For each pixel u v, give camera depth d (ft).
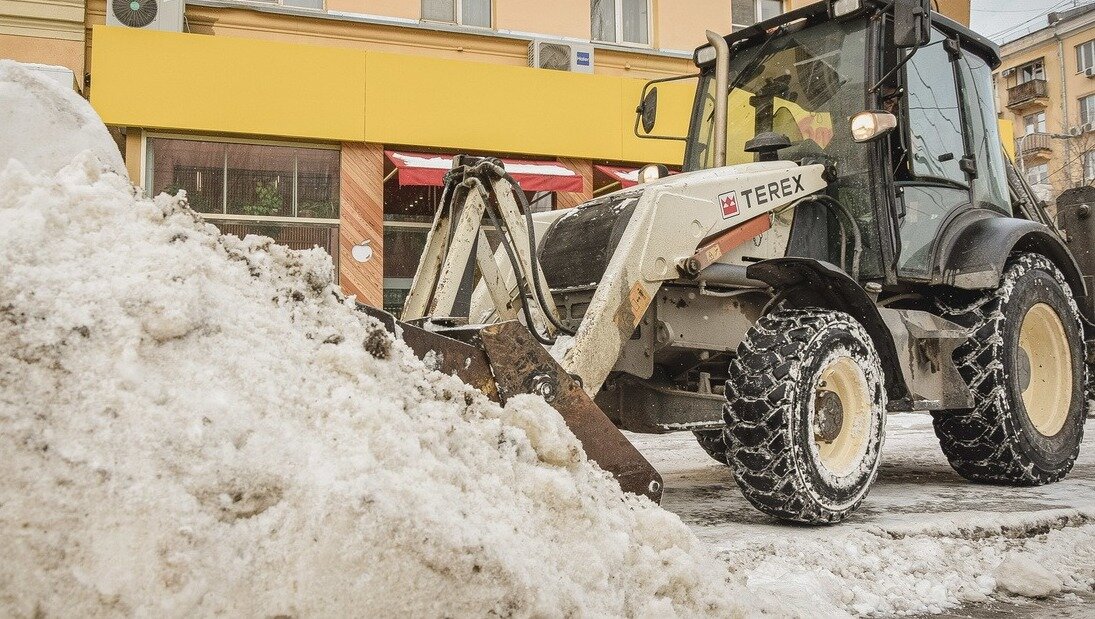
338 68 32.63
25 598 4.73
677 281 13.12
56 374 5.15
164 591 4.82
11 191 5.91
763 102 16.14
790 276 12.72
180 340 5.66
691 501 14.74
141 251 5.90
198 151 31.78
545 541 6.23
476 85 34.55
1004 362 15.40
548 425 7.16
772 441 11.58
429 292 12.49
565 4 38.04
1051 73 132.57
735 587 7.30
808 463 11.61
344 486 5.24
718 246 13.21
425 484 5.68
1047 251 17.37
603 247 12.96
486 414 7.11
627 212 13.01
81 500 4.88
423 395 6.68
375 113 33.09
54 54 30.78
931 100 15.98
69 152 7.04
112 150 7.32
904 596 9.45
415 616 5.08
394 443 5.77
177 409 5.30
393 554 5.10
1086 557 11.19
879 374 12.87
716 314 13.80
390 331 7.66
